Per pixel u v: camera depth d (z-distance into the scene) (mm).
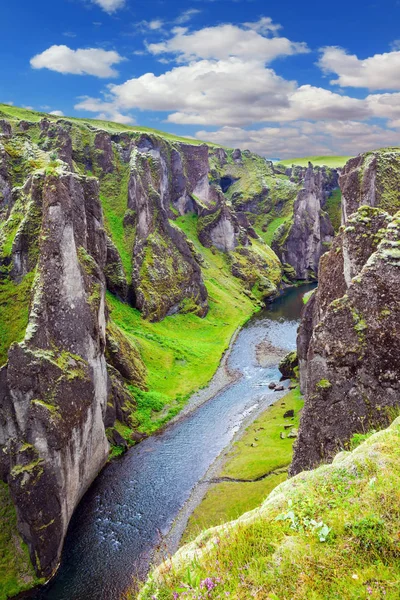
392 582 11547
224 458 60469
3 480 43438
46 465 41750
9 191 64250
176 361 96625
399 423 19781
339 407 30047
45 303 47375
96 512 49969
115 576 41219
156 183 150500
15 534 41562
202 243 180750
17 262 53250
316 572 12477
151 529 47188
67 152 120188
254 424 70250
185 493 53312
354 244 37906
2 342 48531
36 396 42656
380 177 79188
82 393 48875
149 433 69375
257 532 14648
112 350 79062
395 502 14273
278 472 53281
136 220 125562
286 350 110375
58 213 49938
